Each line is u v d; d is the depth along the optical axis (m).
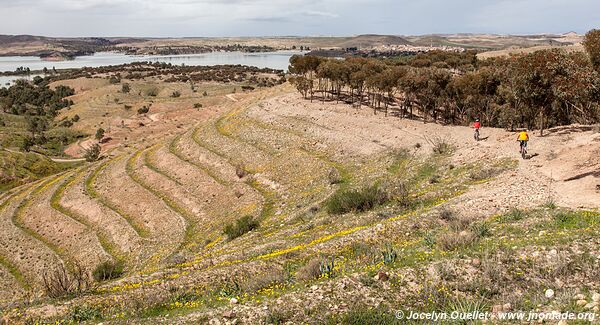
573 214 19.69
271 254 23.80
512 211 21.75
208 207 52.19
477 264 15.34
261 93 113.81
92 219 56.72
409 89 63.00
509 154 35.56
